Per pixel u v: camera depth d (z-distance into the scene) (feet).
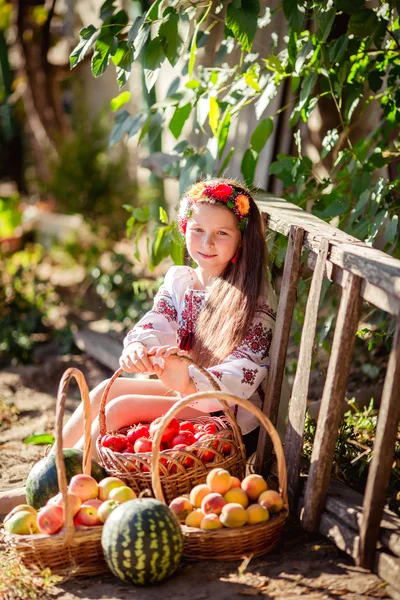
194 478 9.64
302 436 9.86
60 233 30.09
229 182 11.22
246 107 18.31
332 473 10.69
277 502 9.29
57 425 8.87
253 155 14.12
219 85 14.34
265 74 13.80
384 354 15.90
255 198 13.69
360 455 10.68
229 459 9.80
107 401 11.38
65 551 8.95
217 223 10.78
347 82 13.26
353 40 12.47
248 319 10.66
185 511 9.27
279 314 10.53
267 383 10.59
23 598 8.57
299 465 9.89
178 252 14.53
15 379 19.40
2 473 13.11
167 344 11.35
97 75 11.41
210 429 10.38
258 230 11.13
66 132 33.58
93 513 9.20
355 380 15.52
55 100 33.09
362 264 8.48
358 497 9.38
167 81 24.61
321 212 13.37
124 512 8.63
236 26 11.03
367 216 12.16
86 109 32.14
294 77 13.50
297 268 10.40
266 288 10.99
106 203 29.01
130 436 10.36
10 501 10.96
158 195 29.66
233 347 10.64
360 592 8.23
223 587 8.50
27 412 17.11
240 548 9.05
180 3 12.17
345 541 8.82
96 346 19.83
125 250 28.63
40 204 32.45
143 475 9.55
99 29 11.57
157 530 8.49
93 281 23.08
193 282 11.63
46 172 37.52
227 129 13.83
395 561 8.27
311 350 9.78
